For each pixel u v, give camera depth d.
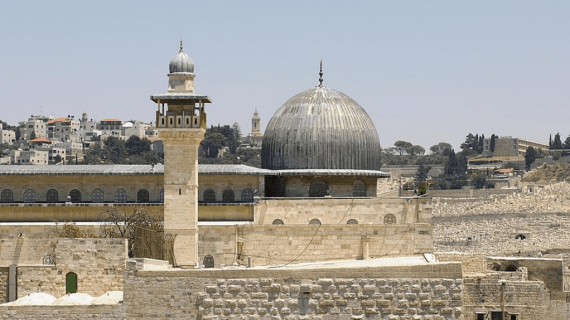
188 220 111.12
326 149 132.75
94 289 87.12
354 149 133.50
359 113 136.50
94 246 87.25
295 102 136.75
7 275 87.62
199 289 77.06
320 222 123.69
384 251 117.81
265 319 75.94
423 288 75.50
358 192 134.00
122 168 128.00
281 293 76.00
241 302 76.25
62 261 87.44
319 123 133.62
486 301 92.12
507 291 92.12
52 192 126.56
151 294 77.62
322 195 132.75
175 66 113.62
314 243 117.19
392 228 118.12
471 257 104.81
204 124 112.00
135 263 78.00
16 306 79.00
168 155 111.38
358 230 117.69
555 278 102.94
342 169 133.00
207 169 127.06
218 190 126.50
